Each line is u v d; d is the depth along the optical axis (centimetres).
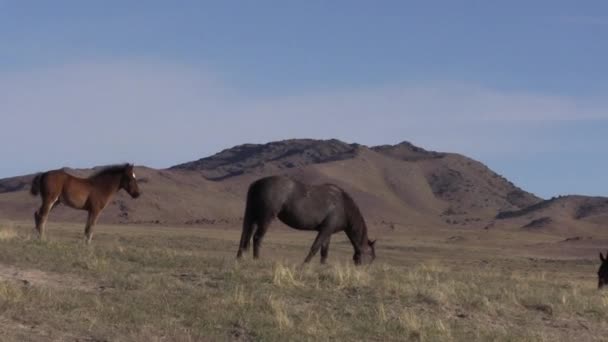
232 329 1350
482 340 1413
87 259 1895
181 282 1711
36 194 2553
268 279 1770
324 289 1709
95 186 2564
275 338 1299
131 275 1764
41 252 1986
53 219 11238
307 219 2316
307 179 17150
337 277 1775
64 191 2519
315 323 1412
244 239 2303
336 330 1389
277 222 9281
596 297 1927
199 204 13512
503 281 2145
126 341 1233
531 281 2244
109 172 2597
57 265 1822
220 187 16162
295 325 1402
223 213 13650
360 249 2416
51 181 2506
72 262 1866
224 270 1870
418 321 1474
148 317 1370
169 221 11106
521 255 6047
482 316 1622
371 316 1509
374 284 1781
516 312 1686
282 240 5762
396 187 18725
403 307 1609
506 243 7850
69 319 1315
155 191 13338
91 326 1287
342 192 2377
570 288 2123
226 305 1496
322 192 2334
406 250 5806
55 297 1442
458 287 1828
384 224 10919
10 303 1352
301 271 1883
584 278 3603
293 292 1662
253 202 2294
